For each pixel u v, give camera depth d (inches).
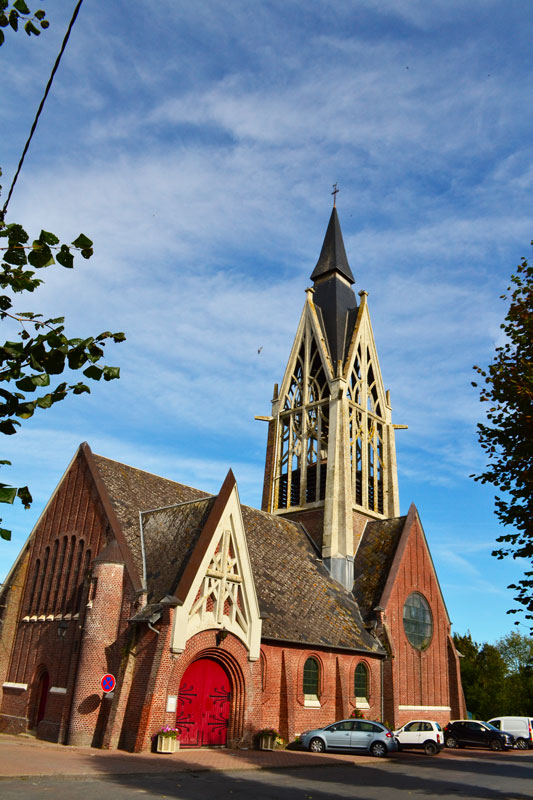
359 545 1875.0
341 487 1818.4
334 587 1674.5
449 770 1045.2
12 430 293.7
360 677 1501.0
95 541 1229.7
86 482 1327.5
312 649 1369.3
